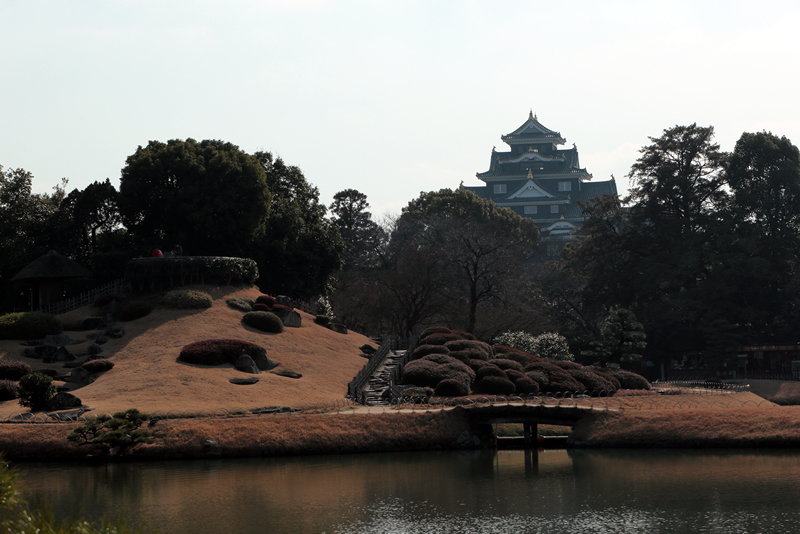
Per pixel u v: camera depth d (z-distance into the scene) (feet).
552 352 238.89
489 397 171.32
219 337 188.55
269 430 140.05
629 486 113.80
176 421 139.13
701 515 96.12
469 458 139.44
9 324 185.68
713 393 197.67
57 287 220.23
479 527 92.02
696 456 138.21
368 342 226.38
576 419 156.15
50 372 167.43
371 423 146.41
